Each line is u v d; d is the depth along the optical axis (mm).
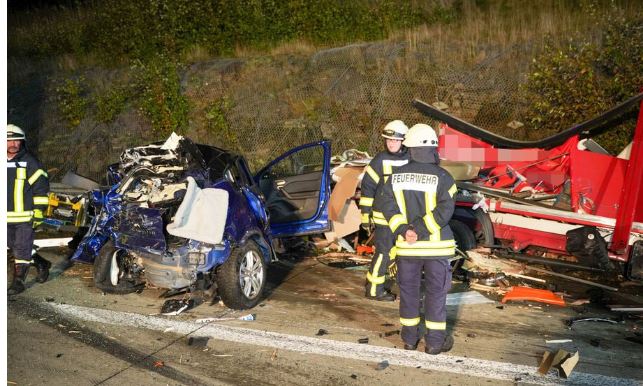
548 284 7332
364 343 5484
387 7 15492
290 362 5094
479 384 4715
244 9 16234
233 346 5418
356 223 8531
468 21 14070
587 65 10750
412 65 12773
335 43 15508
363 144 12172
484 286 7078
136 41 16734
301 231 8383
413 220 5082
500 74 12055
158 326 5879
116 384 4703
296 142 12617
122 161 6578
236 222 6355
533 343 5535
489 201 8156
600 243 7062
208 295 6391
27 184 6770
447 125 10227
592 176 7957
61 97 14875
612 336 5738
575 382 4762
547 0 14523
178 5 16516
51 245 8883
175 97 13477
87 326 5875
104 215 6547
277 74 13727
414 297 5262
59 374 4867
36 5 22938
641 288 7336
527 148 9336
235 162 6848
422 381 4754
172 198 6109
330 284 7289
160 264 6180
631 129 10367
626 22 11430
